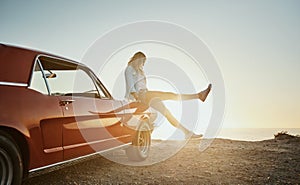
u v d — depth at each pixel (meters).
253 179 4.06
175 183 3.92
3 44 3.22
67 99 3.69
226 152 6.17
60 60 3.91
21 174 3.01
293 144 7.47
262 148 6.76
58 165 3.53
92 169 4.74
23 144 3.12
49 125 3.36
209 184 3.86
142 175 4.36
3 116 2.87
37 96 3.29
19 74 3.19
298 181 3.96
